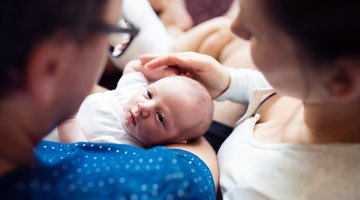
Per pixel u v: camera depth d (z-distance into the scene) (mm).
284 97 805
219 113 958
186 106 863
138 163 594
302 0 438
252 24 506
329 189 589
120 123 895
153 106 866
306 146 628
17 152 478
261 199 647
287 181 625
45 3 372
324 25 443
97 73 483
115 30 459
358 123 580
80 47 427
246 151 730
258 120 813
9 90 410
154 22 1067
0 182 463
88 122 892
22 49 382
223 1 1403
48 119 473
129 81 945
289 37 474
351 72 475
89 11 405
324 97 536
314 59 477
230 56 1050
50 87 415
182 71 921
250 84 892
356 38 443
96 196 527
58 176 530
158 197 549
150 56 913
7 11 368
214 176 752
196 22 1381
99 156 638
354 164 579
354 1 423
